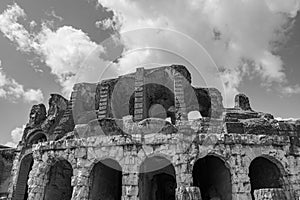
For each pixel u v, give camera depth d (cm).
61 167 2423
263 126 2192
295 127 2222
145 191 2178
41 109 3186
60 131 2711
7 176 3045
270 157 2047
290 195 1973
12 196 2728
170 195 2877
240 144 2022
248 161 1986
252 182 2423
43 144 2177
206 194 2527
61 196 2377
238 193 1894
